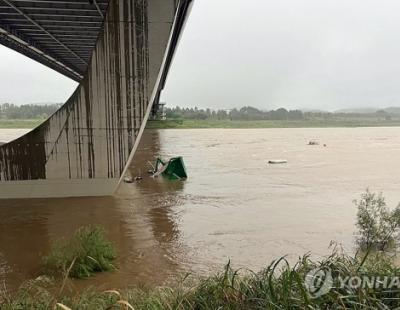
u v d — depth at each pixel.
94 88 17.91
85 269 9.70
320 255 11.36
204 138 71.81
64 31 35.91
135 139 18.31
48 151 18.41
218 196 20.20
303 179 25.97
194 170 30.17
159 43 17.72
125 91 17.91
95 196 18.92
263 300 4.58
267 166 32.88
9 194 18.56
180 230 14.09
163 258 11.20
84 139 18.28
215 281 5.62
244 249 12.05
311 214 16.47
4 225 14.57
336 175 27.80
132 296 5.83
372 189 22.48
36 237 13.16
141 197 19.62
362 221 12.91
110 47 17.67
